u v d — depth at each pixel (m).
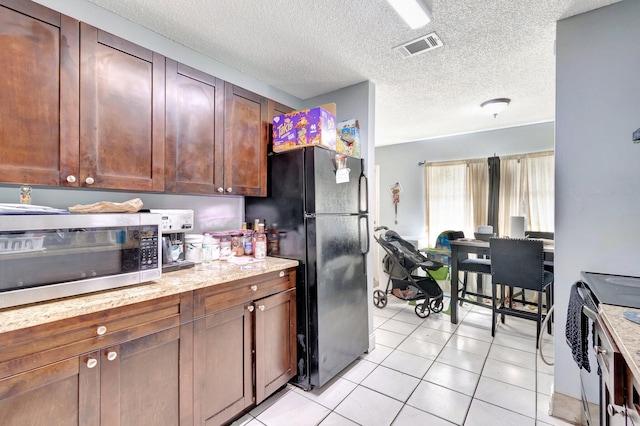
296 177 2.06
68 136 1.29
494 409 1.81
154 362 1.29
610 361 0.92
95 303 1.11
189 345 1.42
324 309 2.03
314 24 1.81
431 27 1.85
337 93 2.80
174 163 1.68
